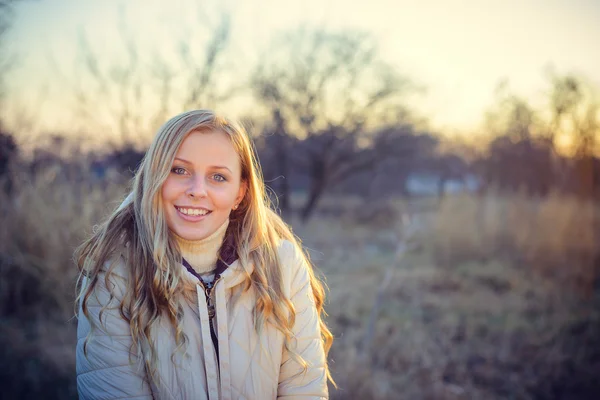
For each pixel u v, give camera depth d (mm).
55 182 6164
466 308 6559
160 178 1546
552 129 12688
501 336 5551
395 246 10133
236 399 1584
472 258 9312
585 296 7355
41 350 4379
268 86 14383
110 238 1596
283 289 1703
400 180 18578
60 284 5281
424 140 17219
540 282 7863
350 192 19453
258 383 1620
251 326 1641
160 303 1538
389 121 16734
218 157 1594
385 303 6543
